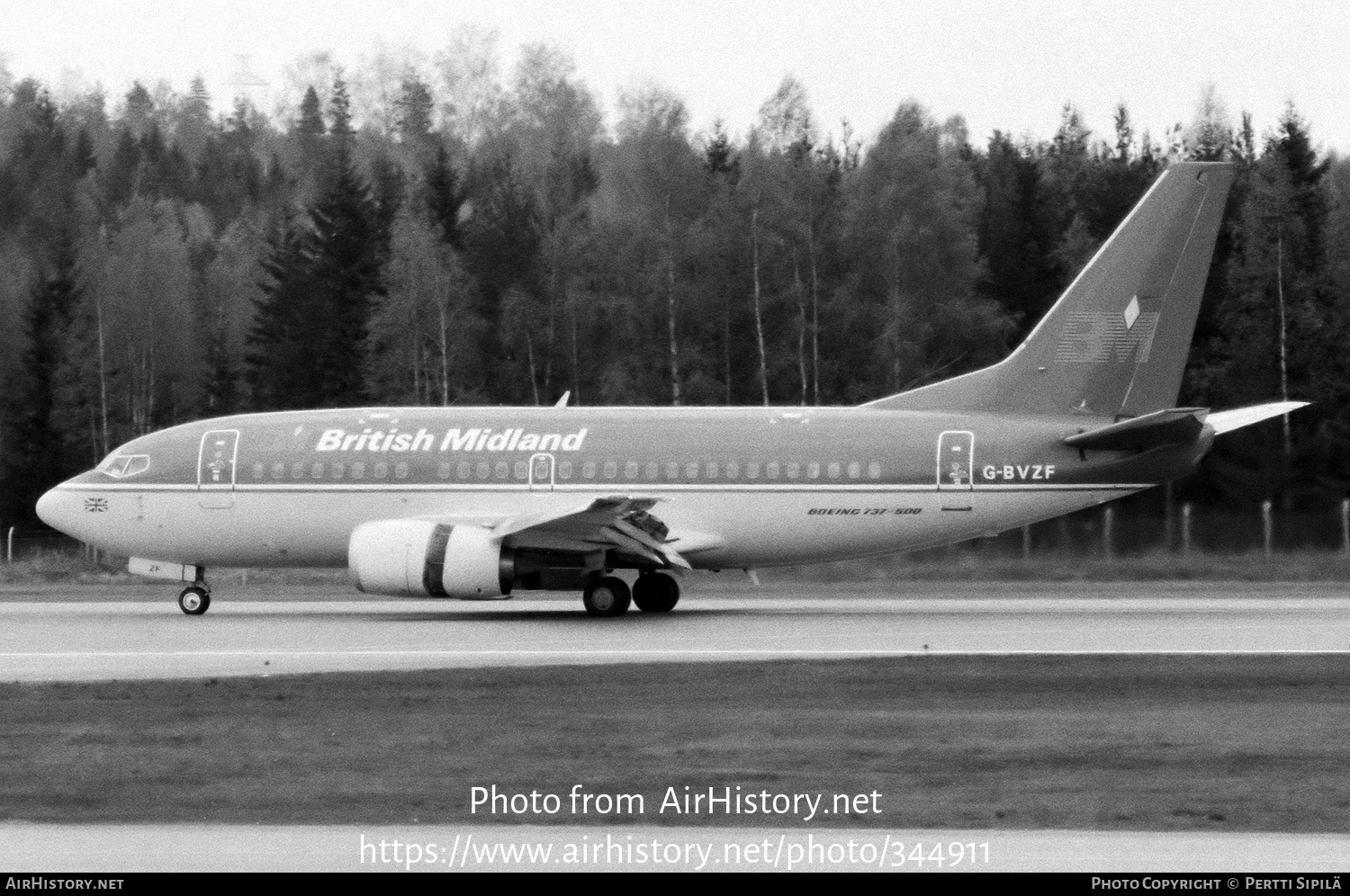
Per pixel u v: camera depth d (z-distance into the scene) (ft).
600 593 469.57
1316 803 224.12
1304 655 369.50
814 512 479.82
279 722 288.51
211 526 497.46
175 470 499.51
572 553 466.29
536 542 465.88
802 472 480.64
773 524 481.46
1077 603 525.75
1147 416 448.24
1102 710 300.20
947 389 487.20
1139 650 378.73
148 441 508.12
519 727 282.77
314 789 235.40
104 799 229.25
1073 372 478.59
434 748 264.93
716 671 346.74
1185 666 353.51
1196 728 280.92
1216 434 469.57
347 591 600.39
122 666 360.28
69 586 645.92
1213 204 469.57
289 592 597.52
